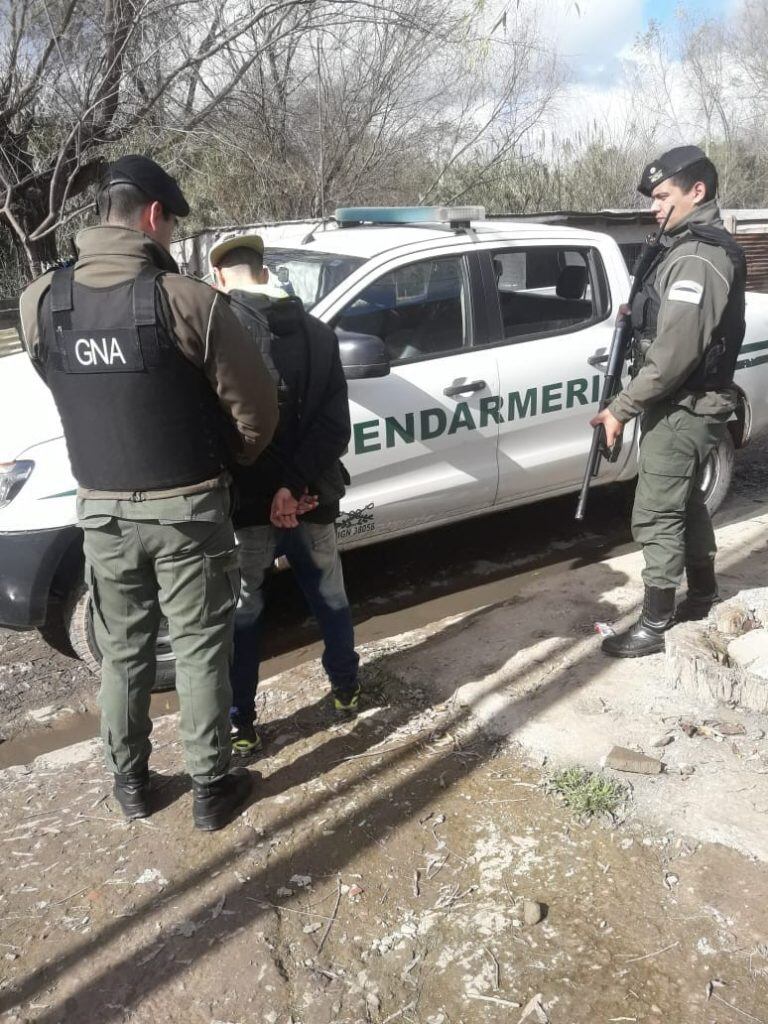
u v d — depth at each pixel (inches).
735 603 136.7
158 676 144.5
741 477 243.9
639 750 114.3
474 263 169.2
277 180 411.2
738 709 122.6
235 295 101.3
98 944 90.5
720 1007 81.0
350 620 121.6
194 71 342.3
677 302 113.7
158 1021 82.2
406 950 88.6
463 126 464.1
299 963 87.6
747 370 198.4
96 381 87.7
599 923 90.3
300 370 102.7
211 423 92.8
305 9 357.1
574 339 180.5
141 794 108.0
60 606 139.6
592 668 133.4
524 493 181.6
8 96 308.3
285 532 112.3
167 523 92.0
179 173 384.5
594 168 567.5
